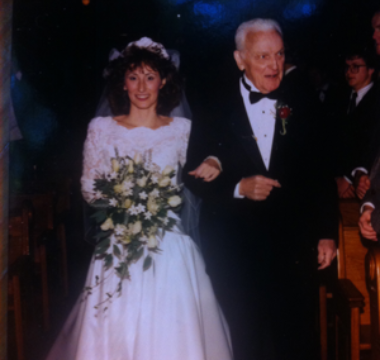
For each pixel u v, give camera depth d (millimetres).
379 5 3438
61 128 6004
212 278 2826
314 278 2826
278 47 2678
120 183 2557
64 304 3906
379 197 2502
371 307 2105
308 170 2707
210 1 3643
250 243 2760
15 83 5738
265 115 2738
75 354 2646
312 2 3658
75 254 4875
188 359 2439
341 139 3346
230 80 2834
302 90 2779
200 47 3070
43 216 3623
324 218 2682
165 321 2482
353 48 3414
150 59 2842
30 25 5848
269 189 2570
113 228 2576
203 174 2617
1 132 1533
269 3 3654
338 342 2705
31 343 3279
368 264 2098
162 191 2590
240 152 2732
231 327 2820
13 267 2887
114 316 2545
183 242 2754
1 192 1553
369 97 3262
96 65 6148
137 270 2600
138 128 2865
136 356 2449
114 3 5664
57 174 5410
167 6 3938
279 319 2766
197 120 2840
